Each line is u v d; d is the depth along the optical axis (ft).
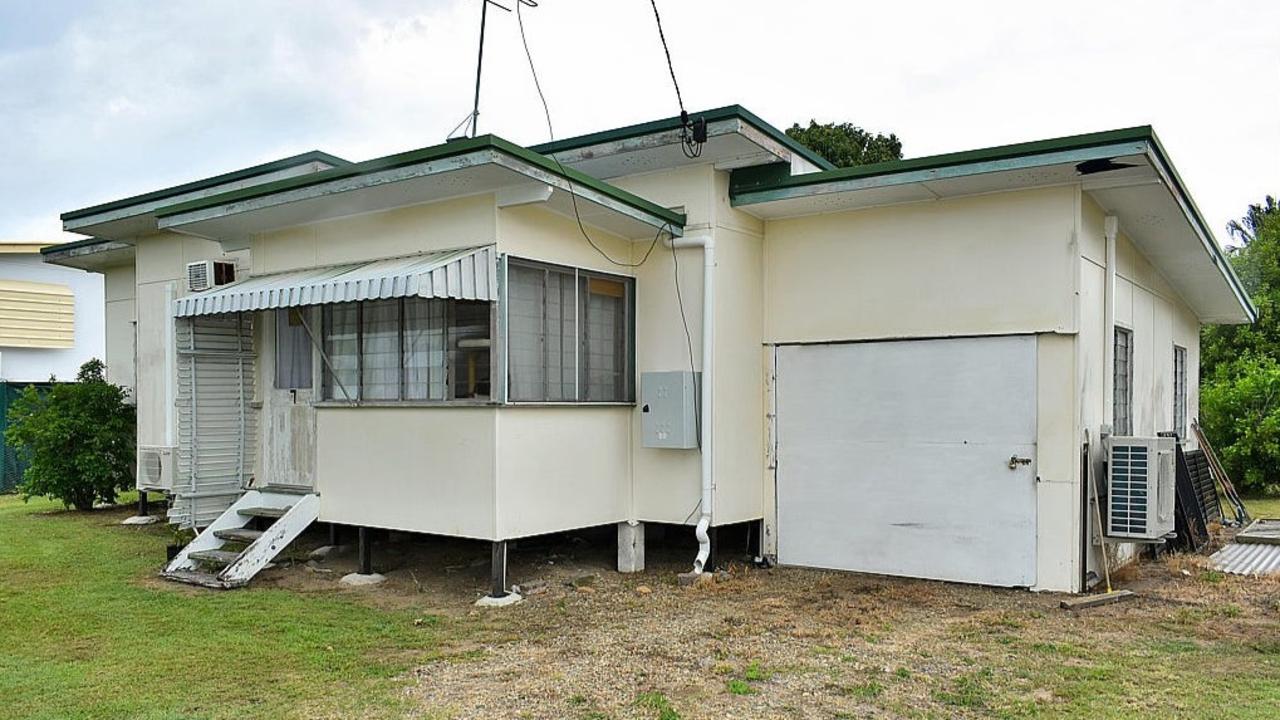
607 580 29.01
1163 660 19.45
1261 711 16.10
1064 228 26.55
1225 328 83.25
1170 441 28.58
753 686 17.74
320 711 16.40
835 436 30.60
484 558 31.99
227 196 29.43
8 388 62.64
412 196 26.86
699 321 29.68
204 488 32.55
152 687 17.84
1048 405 26.78
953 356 28.43
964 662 19.42
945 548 28.40
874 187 27.61
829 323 30.73
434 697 17.17
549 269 27.78
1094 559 27.66
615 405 29.99
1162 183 26.27
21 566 30.89
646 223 28.99
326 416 30.07
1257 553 34.12
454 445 26.40
